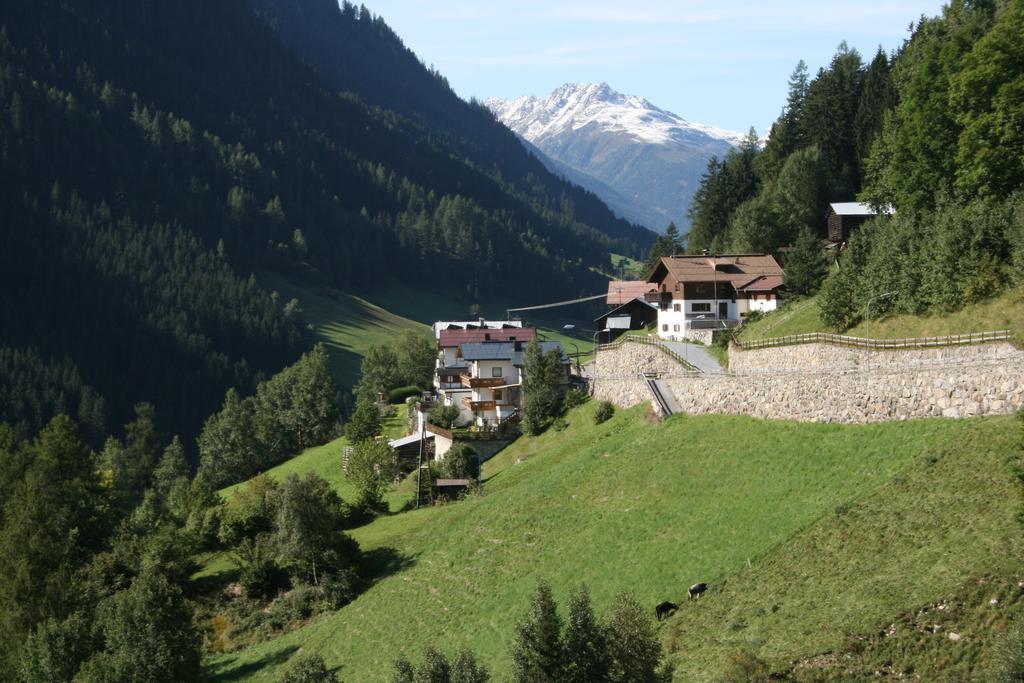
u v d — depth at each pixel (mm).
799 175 141750
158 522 107188
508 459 109438
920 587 49594
